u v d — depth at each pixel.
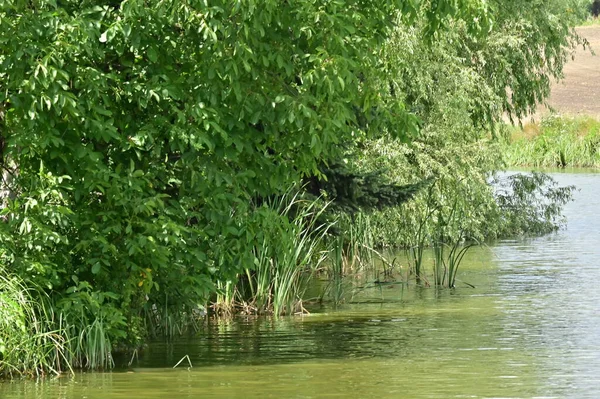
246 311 19.38
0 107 14.88
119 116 15.21
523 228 32.28
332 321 18.48
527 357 15.10
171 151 15.63
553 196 33.06
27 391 13.11
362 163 26.05
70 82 14.63
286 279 19.39
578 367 14.39
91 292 14.85
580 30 92.31
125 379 13.80
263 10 13.95
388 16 15.80
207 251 15.80
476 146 28.98
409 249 28.17
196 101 14.85
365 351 15.70
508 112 32.31
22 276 14.15
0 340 13.49
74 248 14.93
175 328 17.31
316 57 14.38
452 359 15.01
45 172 14.72
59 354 14.55
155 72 14.96
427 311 19.44
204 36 13.73
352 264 25.00
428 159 27.70
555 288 22.00
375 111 16.75
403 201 22.05
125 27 14.04
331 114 14.99
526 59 31.41
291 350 15.86
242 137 15.16
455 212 28.48
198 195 15.52
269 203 19.78
